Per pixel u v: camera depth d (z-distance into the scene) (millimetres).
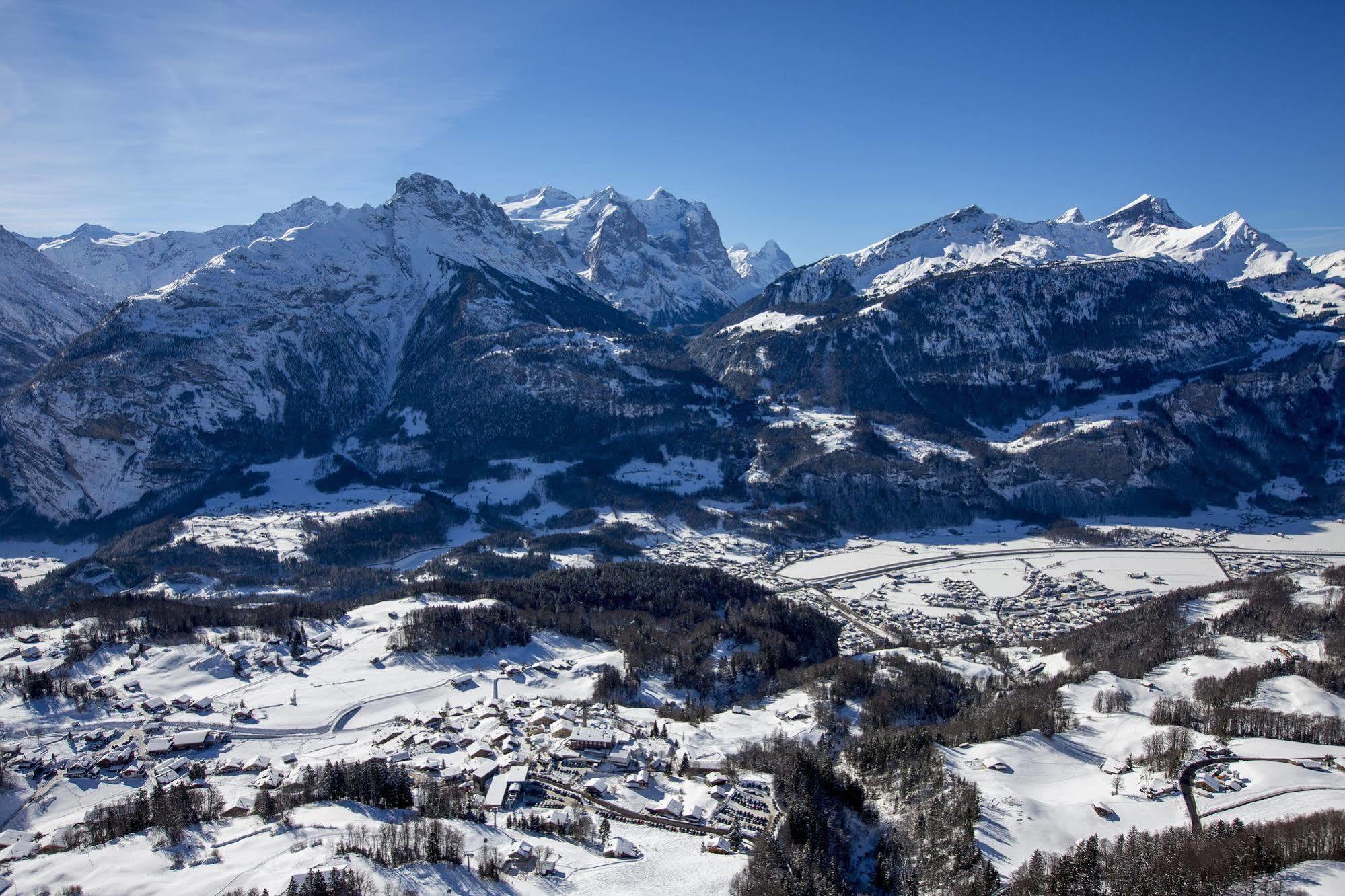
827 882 176250
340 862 175375
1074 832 199750
